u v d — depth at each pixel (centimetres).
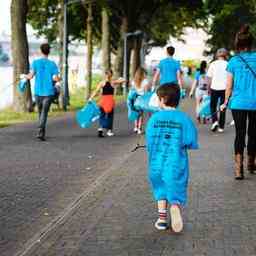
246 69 1119
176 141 779
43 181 1120
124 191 1027
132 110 1952
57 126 2167
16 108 2759
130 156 1430
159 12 6388
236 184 1090
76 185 1084
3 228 803
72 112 2931
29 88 2756
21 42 2742
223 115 1950
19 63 2744
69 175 1180
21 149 1541
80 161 1352
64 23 3189
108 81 1869
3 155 1437
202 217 855
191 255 683
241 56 1123
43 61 1720
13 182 1110
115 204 934
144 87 1950
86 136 1861
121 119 2522
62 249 709
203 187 1061
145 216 860
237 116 1126
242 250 701
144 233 776
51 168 1258
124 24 5322
